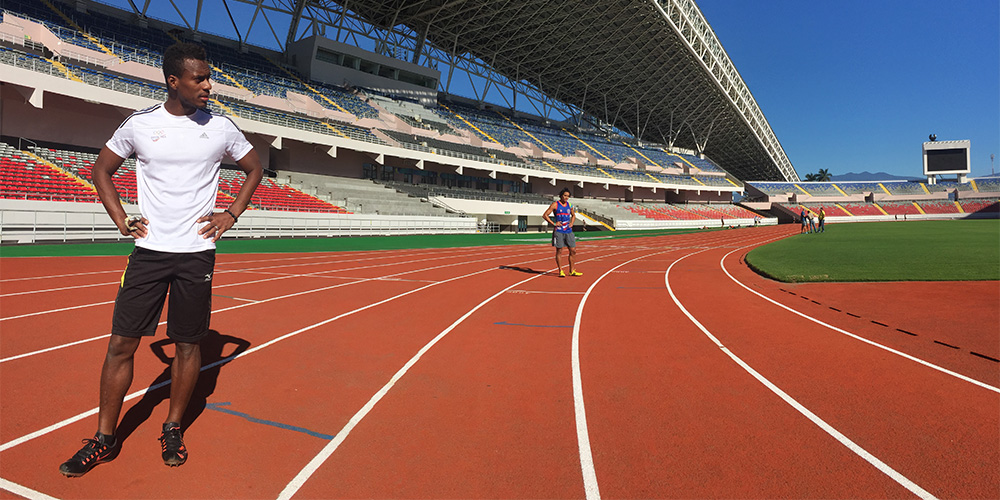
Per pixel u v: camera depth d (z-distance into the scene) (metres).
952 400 3.38
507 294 8.26
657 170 64.06
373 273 11.16
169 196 2.51
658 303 7.41
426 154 37.81
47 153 22.02
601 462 2.58
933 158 73.62
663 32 48.00
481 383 3.79
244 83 32.97
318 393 3.52
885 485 2.32
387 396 3.49
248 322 5.80
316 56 40.59
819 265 11.44
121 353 2.49
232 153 2.78
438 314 6.46
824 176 113.12
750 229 48.44
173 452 2.48
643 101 66.44
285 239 23.61
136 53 29.78
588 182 54.34
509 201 43.03
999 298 6.98
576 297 7.97
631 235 36.38
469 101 58.62
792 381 3.82
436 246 21.55
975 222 46.91
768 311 6.68
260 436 2.83
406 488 2.32
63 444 2.69
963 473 2.42
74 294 7.28
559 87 63.22
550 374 4.02
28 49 24.14
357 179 35.94
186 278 2.51
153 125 2.50
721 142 79.50
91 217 17.97
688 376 3.96
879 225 46.41
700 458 2.61
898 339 5.02
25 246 15.07
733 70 61.84
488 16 44.94
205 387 3.61
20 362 4.09
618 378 3.92
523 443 2.79
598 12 44.62
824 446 2.74
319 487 2.32
